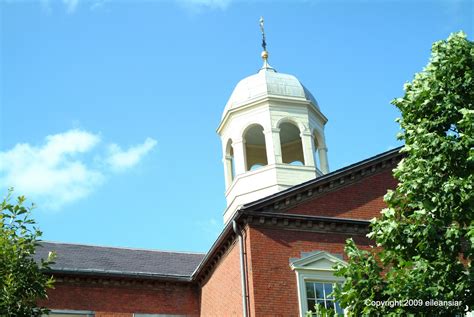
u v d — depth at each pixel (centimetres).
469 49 1842
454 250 1714
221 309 2517
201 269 2711
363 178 2583
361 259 1764
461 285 1650
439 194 1722
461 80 1827
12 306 1666
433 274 1689
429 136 1764
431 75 1856
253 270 2298
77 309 2627
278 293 2284
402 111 1872
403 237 1755
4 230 1752
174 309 2750
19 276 1705
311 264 2358
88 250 3002
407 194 1791
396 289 1658
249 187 2909
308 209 2467
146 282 2762
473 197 1667
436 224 1723
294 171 2909
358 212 2511
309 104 3116
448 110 1803
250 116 3069
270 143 2969
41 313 1725
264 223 2388
